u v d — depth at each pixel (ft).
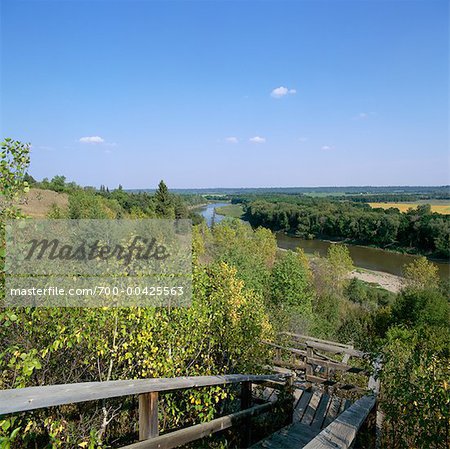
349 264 135.44
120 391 7.27
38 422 9.47
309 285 95.61
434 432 10.24
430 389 10.66
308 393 21.65
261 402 17.04
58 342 9.22
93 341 11.18
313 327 61.36
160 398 12.44
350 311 98.58
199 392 11.96
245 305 21.54
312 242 262.67
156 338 13.24
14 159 10.03
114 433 11.37
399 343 15.20
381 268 189.16
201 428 10.03
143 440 8.26
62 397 6.11
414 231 233.55
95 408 10.71
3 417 6.22
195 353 15.72
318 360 21.98
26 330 10.65
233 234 127.85
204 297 17.65
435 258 214.07
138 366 12.53
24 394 5.92
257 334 20.75
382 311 79.05
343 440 7.97
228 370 18.21
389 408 12.16
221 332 17.69
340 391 22.38
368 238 253.44
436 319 68.59
